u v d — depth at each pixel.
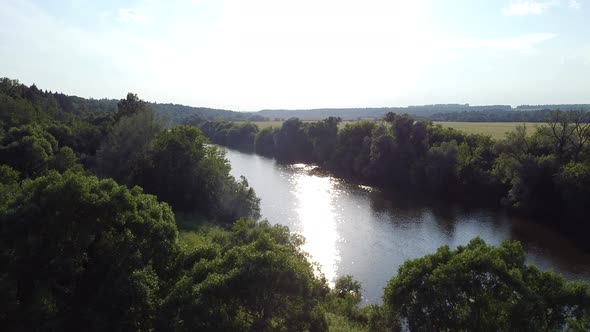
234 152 127.56
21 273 18.52
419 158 77.31
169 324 15.98
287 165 102.12
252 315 16.20
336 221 53.81
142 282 18.81
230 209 53.25
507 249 21.84
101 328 17.86
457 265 20.38
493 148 68.12
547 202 55.84
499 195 64.00
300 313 16.08
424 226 51.97
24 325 17.02
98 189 21.19
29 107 77.56
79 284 20.12
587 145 56.00
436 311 20.19
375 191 72.62
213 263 17.78
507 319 19.50
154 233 21.91
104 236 21.02
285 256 16.42
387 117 91.81
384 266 39.66
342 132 98.56
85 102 193.25
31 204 19.25
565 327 20.33
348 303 29.50
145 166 54.44
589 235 49.28
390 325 24.22
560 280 20.39
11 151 48.62
